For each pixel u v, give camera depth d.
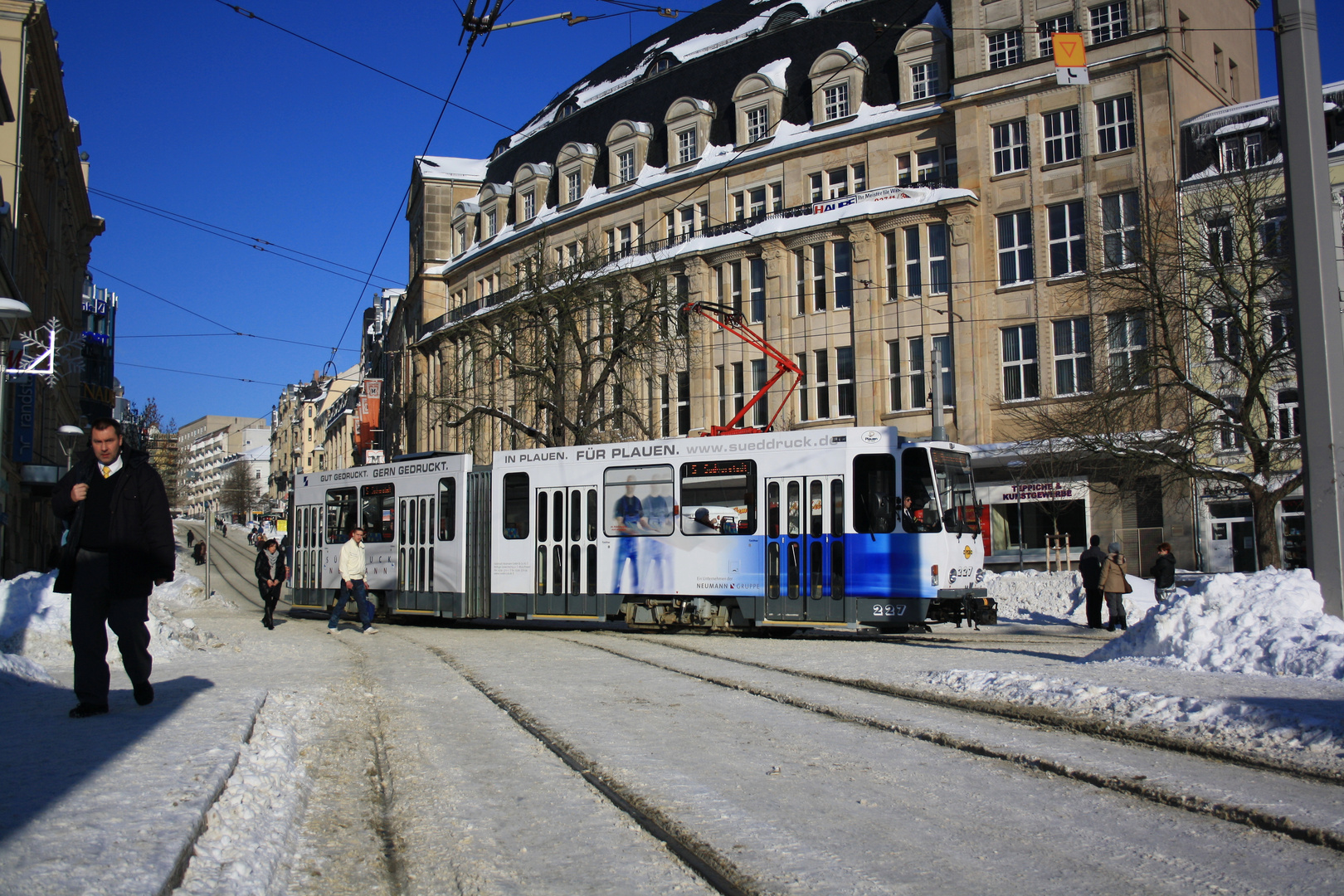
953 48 40.22
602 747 8.28
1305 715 7.75
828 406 42.22
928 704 10.15
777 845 5.51
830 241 42.34
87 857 4.42
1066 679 10.27
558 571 22.06
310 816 6.34
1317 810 5.90
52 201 44.81
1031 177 37.94
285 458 157.12
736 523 20.33
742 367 44.56
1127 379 27.16
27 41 35.59
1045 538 35.75
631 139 50.78
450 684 12.42
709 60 50.19
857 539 19.30
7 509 36.69
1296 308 12.00
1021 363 38.06
